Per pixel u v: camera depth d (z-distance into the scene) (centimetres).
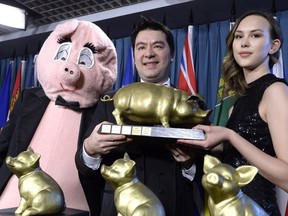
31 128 107
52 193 67
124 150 81
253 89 81
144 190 62
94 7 184
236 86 87
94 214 90
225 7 163
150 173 80
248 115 78
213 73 173
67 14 192
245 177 55
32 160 69
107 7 184
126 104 72
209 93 173
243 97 83
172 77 181
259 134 76
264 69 82
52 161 103
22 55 233
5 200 100
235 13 163
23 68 220
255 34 80
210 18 175
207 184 54
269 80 78
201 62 177
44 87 110
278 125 72
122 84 186
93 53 110
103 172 62
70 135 106
